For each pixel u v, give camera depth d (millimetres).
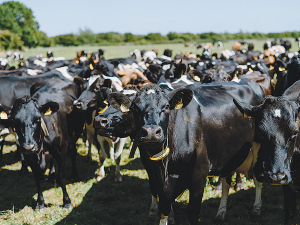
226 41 86188
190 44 75688
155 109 3250
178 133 3775
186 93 3365
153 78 9453
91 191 6227
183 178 3916
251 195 5688
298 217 4719
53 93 6004
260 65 10586
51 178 6629
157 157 3322
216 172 4328
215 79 7055
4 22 72938
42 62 16875
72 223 5035
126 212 5387
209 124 4047
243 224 4840
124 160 7836
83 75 8156
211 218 5031
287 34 93875
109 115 4699
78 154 8531
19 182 6691
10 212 5352
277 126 3229
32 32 74250
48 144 5195
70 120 6008
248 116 3588
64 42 85125
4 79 7406
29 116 4492
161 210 4012
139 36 96500
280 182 3123
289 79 7676
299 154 3711
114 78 7543
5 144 9430
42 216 5250
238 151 4406
